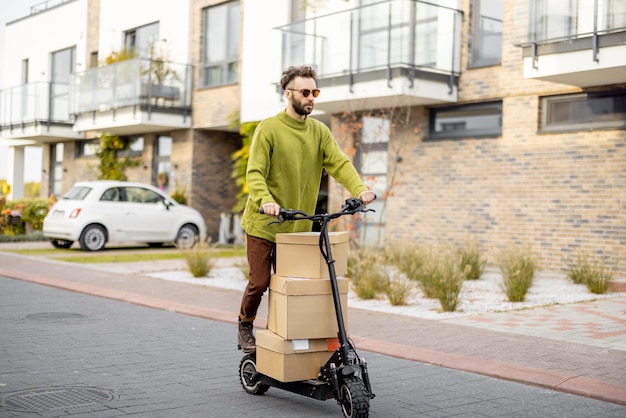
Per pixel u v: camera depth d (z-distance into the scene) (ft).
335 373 14.16
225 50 64.49
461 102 45.88
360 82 46.29
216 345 21.90
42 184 91.97
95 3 80.89
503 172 43.27
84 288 34.71
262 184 14.75
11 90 85.71
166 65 65.92
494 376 18.37
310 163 15.75
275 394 16.43
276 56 53.93
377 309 29.35
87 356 19.98
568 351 20.93
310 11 53.57
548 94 41.24
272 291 15.29
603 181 38.73
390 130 49.19
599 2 35.53
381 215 46.60
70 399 15.52
